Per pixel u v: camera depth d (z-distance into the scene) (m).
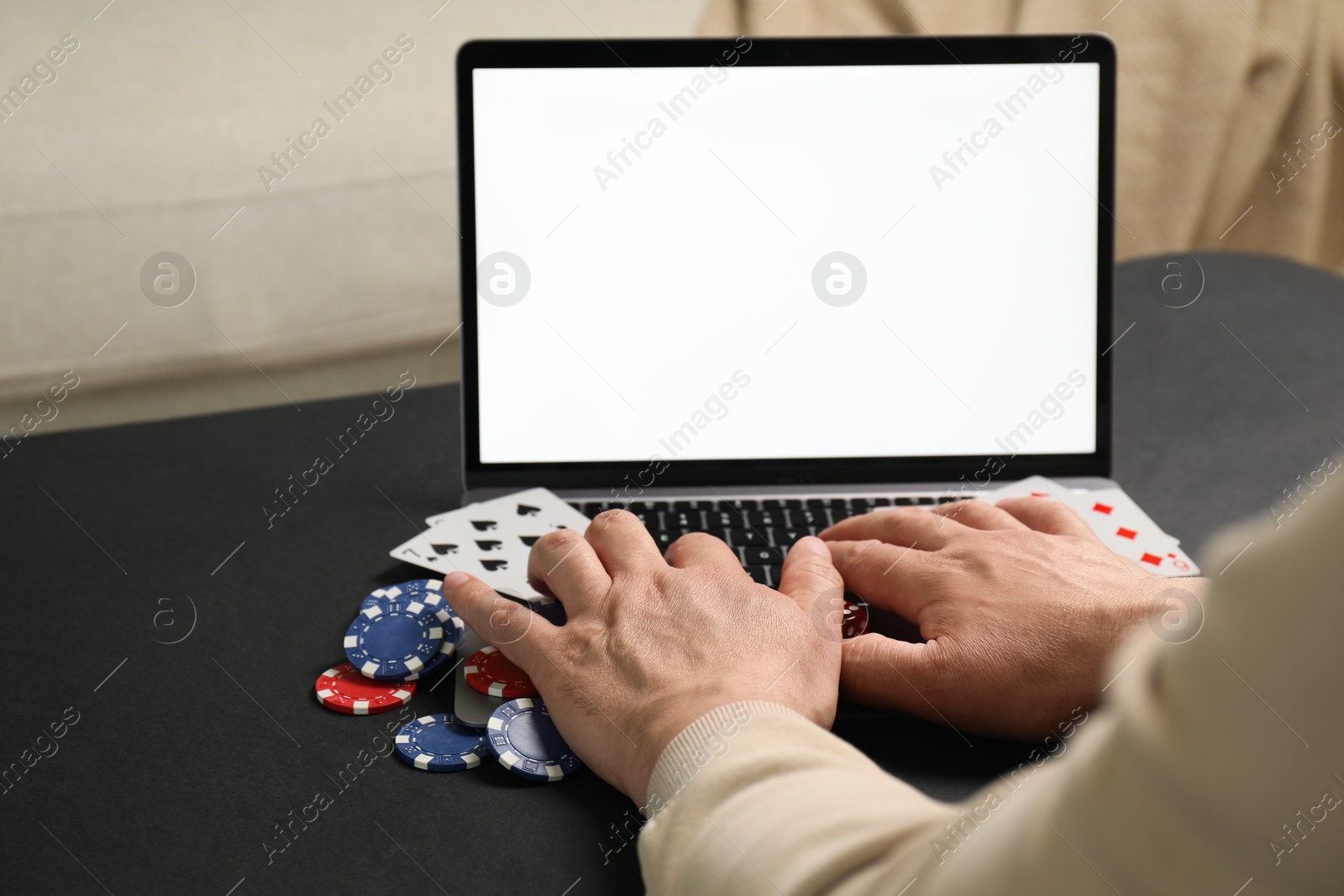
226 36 2.08
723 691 0.59
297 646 0.75
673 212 0.95
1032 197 0.95
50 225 1.85
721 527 0.89
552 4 2.25
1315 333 1.29
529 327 0.94
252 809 0.60
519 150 0.93
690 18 2.32
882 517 0.81
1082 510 0.91
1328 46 2.17
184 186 1.93
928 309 0.96
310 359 2.08
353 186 2.02
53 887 0.54
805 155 0.95
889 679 0.67
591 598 0.70
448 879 0.55
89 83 1.95
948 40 0.94
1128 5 2.14
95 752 0.64
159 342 1.96
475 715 0.67
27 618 0.78
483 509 0.91
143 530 0.90
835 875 0.40
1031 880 0.29
